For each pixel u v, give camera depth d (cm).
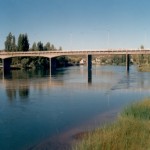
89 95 6612
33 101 5691
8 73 15525
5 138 3062
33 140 2975
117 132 2553
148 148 2181
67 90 7675
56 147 2698
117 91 7356
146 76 12962
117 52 16688
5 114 4378
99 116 4097
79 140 2869
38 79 11444
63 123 3709
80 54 17488
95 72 16888
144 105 3506
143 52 16275
